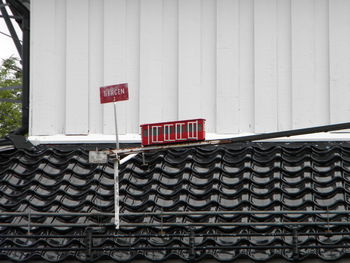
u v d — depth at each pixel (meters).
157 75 13.87
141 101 13.83
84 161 13.20
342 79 13.62
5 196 12.36
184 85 13.77
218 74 13.73
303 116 13.60
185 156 13.05
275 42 13.77
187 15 13.89
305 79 13.66
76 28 14.11
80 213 11.55
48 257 11.23
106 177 12.74
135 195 12.13
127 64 13.96
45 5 14.13
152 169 12.73
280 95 13.68
